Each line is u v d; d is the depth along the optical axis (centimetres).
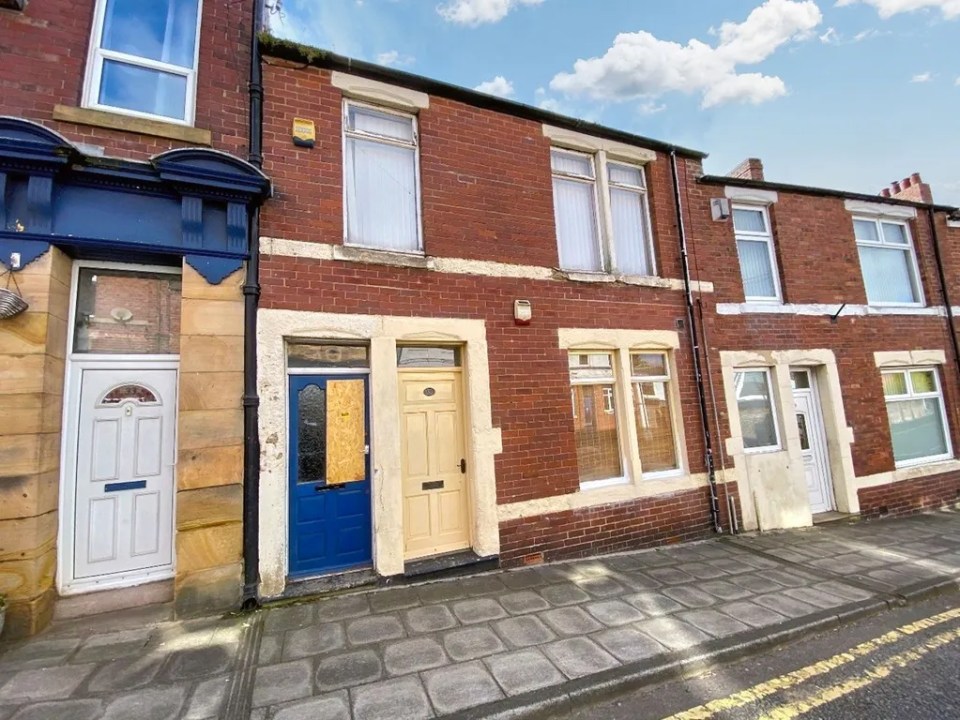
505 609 437
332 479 498
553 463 589
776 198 822
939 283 940
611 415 662
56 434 419
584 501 599
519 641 379
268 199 491
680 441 684
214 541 432
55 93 440
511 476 564
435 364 566
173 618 414
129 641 378
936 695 317
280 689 318
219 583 429
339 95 548
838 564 561
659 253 720
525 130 648
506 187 621
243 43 516
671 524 650
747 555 595
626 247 722
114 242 431
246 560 440
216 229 469
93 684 322
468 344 563
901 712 301
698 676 347
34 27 443
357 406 519
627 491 628
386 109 585
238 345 459
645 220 741
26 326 397
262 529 448
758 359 748
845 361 816
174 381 471
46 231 411
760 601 454
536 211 636
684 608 439
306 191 510
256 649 367
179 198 460
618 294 670
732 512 691
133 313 470
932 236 953
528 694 311
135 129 453
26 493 385
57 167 408
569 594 471
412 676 332
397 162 586
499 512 551
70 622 404
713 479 686
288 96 521
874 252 918
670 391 699
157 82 494
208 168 447
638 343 670
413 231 578
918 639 396
